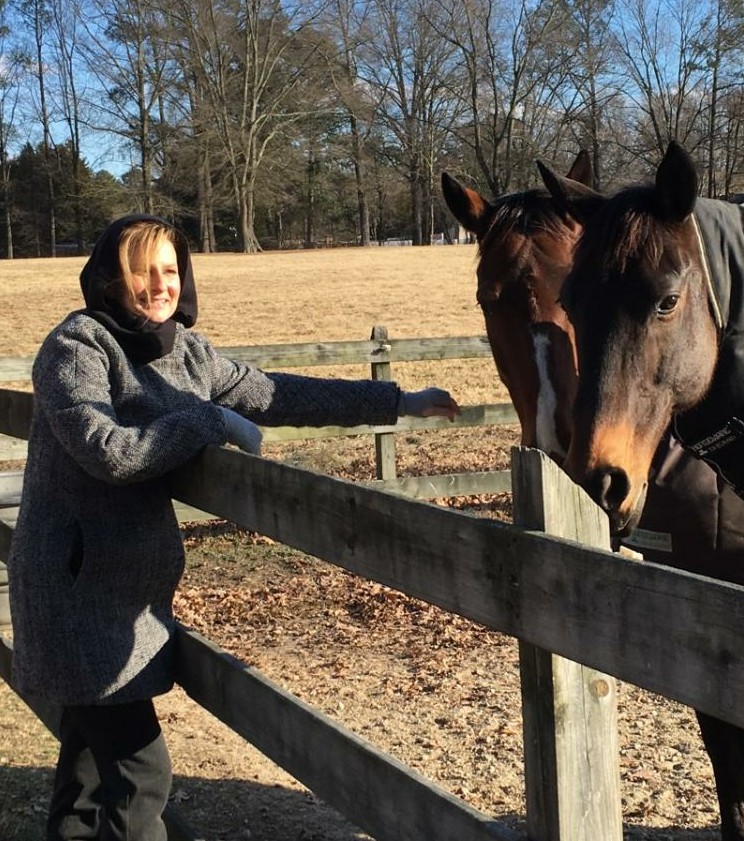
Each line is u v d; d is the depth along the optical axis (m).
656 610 1.38
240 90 55.16
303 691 4.83
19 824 3.60
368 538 2.02
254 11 53.25
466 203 4.05
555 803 1.66
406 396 3.03
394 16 59.38
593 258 2.58
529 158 56.31
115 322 2.52
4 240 63.03
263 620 5.93
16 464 9.59
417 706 4.60
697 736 4.19
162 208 55.06
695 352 2.57
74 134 60.16
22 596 2.49
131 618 2.54
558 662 1.63
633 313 2.48
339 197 66.25
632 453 2.47
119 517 2.50
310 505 2.19
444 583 1.82
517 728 4.30
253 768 4.10
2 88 61.06
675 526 2.87
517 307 3.63
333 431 7.90
